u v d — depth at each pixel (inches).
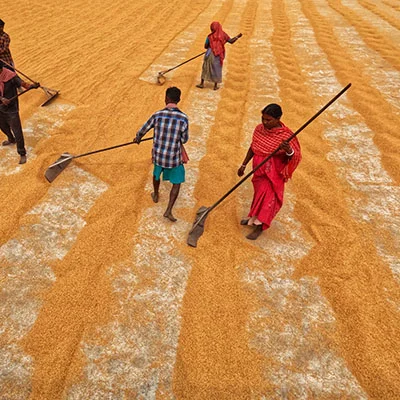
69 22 457.4
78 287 131.5
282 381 106.5
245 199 183.3
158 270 141.1
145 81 310.7
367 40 399.5
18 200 171.2
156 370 108.5
